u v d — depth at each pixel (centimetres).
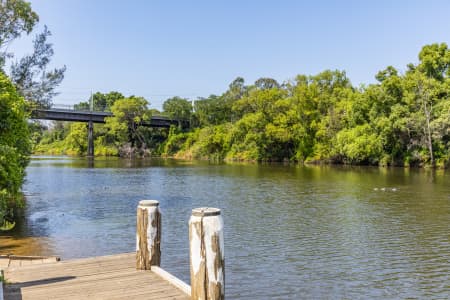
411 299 844
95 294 536
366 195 2377
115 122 8494
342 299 841
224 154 7631
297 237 1370
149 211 649
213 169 4816
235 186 2911
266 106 6838
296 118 6500
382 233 1420
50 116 7956
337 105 6381
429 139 4531
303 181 3250
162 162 6644
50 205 2050
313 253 1178
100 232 1437
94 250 1200
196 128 9331
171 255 1146
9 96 1334
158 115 9894
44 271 645
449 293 874
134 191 2625
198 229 460
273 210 1897
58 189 2720
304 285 920
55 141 11850
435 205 1997
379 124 4850
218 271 458
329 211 1858
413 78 4856
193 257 466
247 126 6988
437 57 5281
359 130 5269
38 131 2425
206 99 9794
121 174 4022
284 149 6812
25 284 582
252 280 953
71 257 1123
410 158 4838
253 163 6384
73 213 1822
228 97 9550
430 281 945
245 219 1683
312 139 6397
